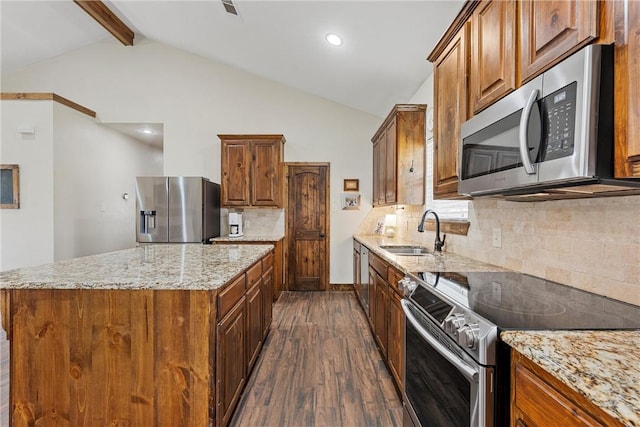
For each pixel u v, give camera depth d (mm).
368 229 5062
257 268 2570
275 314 3895
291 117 5055
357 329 3387
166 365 1482
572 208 1382
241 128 5039
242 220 4984
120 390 1486
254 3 3002
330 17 2846
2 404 1998
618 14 831
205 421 1480
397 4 2391
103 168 5152
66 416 1485
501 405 937
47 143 4094
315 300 4523
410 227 3875
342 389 2242
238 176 4590
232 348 1820
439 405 1245
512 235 1808
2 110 4078
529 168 1040
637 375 656
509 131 1204
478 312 1068
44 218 4094
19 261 4086
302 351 2846
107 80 4965
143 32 4793
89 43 4926
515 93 1171
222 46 4336
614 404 567
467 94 1692
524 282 1484
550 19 1062
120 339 1484
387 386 2279
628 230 1132
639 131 783
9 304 1477
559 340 846
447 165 1948
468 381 1005
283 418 1929
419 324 1401
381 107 4621
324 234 5102
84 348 1485
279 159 4664
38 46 4586
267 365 2582
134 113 4984
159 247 2977
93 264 1972
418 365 1496
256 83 5039
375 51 3139
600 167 855
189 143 5016
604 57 849
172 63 5004
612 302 1163
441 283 1489
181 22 4035
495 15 1413
